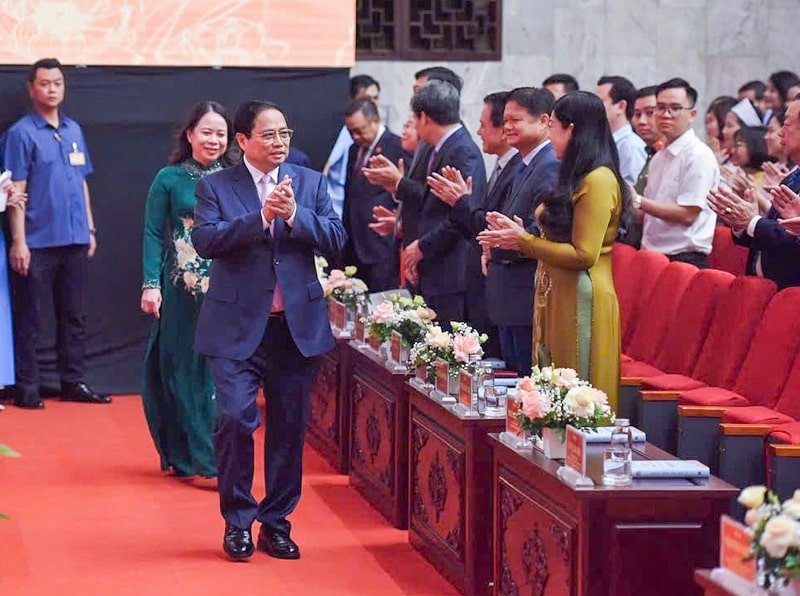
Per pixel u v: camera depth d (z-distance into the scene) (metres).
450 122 9.10
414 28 14.07
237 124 7.17
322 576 6.96
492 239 7.01
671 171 9.84
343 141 12.38
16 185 11.32
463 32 14.07
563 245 6.79
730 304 7.64
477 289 8.71
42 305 11.98
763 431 6.29
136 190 12.12
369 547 7.52
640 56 14.45
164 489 8.79
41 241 11.42
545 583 5.57
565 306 6.90
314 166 12.40
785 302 7.11
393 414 7.95
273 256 7.05
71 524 7.93
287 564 7.16
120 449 9.95
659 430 7.23
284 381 7.20
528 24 14.17
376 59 13.89
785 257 7.86
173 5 12.01
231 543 7.19
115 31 11.91
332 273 9.59
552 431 5.66
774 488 5.87
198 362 8.80
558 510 5.42
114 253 12.12
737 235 8.02
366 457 8.56
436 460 7.07
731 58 14.62
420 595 6.67
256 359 7.15
